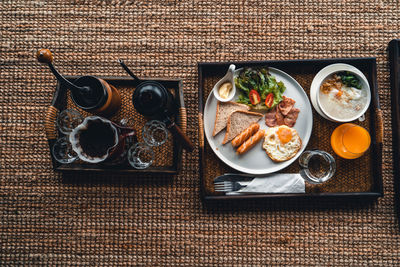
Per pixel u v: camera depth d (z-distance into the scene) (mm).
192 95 1269
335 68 1198
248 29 1283
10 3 1297
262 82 1199
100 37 1288
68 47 1288
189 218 1252
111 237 1254
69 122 1200
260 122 1226
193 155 1253
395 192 1229
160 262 1249
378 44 1269
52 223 1258
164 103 1117
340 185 1206
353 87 1179
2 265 1253
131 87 1219
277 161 1207
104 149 1115
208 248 1248
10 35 1294
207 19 1287
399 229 1227
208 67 1216
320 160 1204
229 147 1222
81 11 1293
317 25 1278
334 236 1238
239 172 1223
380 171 1187
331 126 1217
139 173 1253
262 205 1249
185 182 1253
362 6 1276
